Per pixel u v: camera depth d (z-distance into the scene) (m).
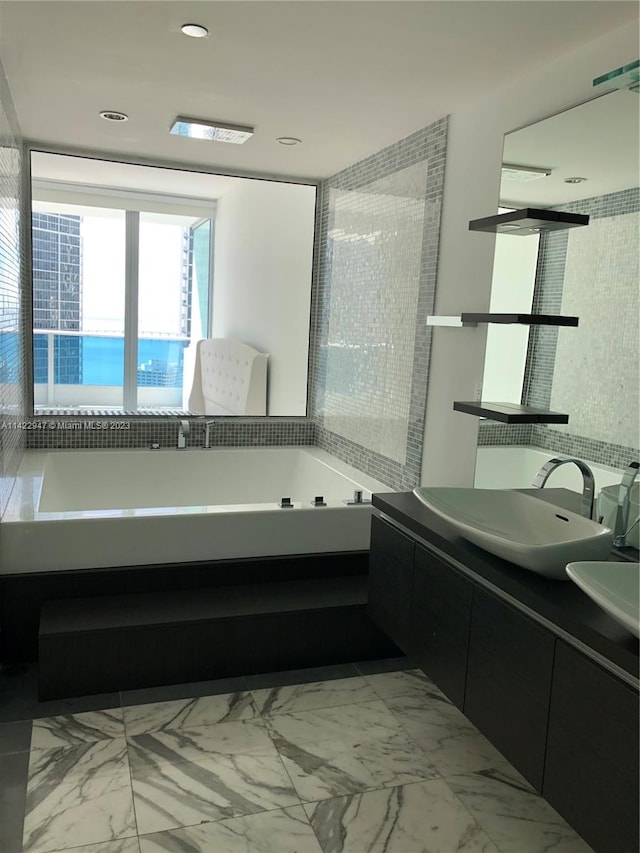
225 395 5.66
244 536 2.98
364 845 1.86
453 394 2.96
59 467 3.88
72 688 2.50
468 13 1.99
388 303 3.53
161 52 2.36
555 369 2.39
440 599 2.24
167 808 1.96
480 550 2.08
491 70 2.44
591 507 2.28
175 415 4.36
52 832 1.85
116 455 4.00
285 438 4.48
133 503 4.05
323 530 3.10
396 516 2.53
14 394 3.23
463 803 2.05
